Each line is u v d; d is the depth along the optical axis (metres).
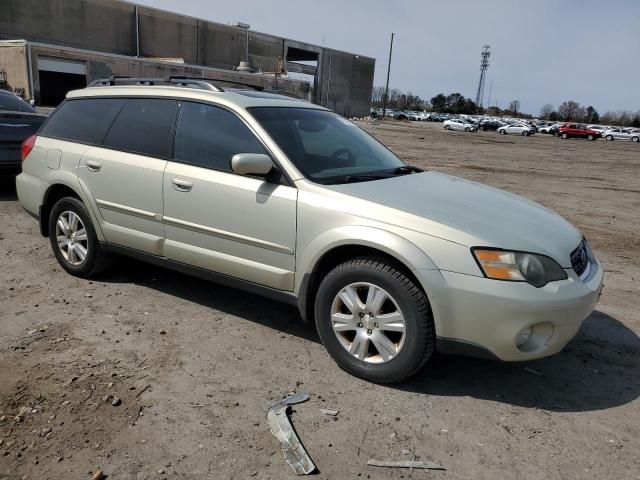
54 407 3.14
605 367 3.96
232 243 4.06
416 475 2.76
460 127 56.00
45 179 5.23
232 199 3.99
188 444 2.91
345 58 85.19
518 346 3.24
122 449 2.84
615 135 57.84
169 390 3.39
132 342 3.98
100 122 4.97
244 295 4.98
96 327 4.19
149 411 3.16
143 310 4.55
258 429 3.06
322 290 3.67
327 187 3.71
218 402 3.29
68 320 4.29
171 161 4.38
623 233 8.62
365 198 3.58
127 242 4.70
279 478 2.70
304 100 5.06
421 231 3.33
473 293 3.19
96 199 4.82
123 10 61.72
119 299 4.76
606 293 5.57
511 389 3.60
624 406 3.46
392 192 3.76
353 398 3.40
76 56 45.41
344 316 3.63
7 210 7.78
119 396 3.28
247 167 3.69
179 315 4.49
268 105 4.37
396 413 3.27
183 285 5.16
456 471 2.80
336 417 3.20
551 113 122.00
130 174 4.56
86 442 2.88
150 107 4.66
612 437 3.13
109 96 5.00
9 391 3.27
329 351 3.74
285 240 3.79
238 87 5.21
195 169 4.22
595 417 3.33
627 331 4.61
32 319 4.28
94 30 59.75
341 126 4.86
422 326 3.34
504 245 3.24
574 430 3.19
